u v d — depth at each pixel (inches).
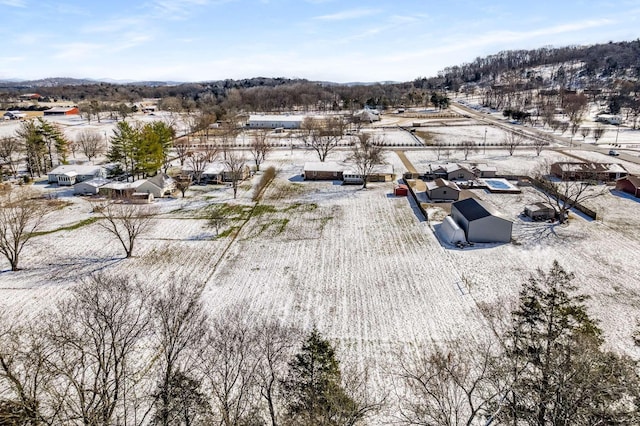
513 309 1163.3
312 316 1165.1
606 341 1010.1
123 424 770.8
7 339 955.3
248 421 687.1
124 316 1008.2
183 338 932.6
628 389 560.7
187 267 1475.1
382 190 2431.1
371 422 786.8
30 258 1547.7
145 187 2340.1
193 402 720.3
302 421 610.2
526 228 1784.0
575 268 1403.8
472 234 1647.4
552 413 601.9
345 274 1416.1
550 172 2701.8
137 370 909.2
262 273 1430.9
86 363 906.1
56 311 1151.6
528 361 686.5
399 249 1608.0
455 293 1272.1
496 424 683.4
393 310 1190.9
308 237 1753.2
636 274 1353.3
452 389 842.8
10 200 2138.3
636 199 2150.6
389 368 950.4
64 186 2620.6
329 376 696.4
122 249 1636.3
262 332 956.0
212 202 2261.3
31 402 621.6
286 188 2532.0
